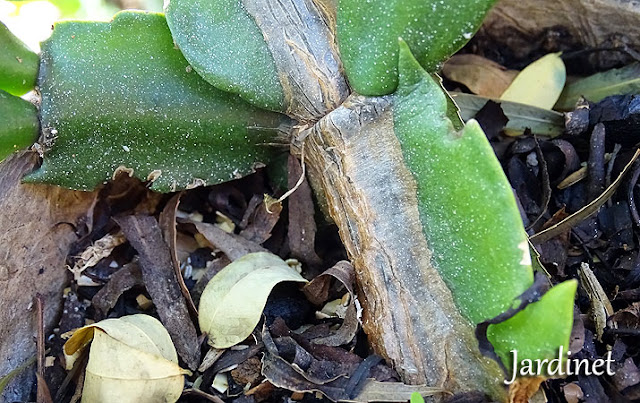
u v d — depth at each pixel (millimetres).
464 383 101
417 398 93
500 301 89
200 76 118
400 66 98
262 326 114
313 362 107
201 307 116
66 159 119
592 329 113
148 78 118
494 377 98
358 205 107
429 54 101
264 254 122
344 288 123
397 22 97
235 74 114
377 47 100
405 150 100
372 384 104
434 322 102
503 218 86
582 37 146
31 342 122
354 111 105
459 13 96
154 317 121
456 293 98
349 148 106
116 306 125
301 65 113
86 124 118
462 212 92
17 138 113
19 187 119
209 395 110
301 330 119
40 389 110
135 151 122
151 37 119
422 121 96
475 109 142
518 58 157
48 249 125
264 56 115
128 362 105
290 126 123
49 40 118
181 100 119
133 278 125
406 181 102
